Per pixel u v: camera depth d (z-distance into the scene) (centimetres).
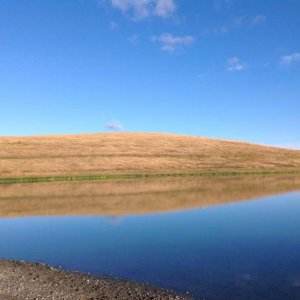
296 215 2839
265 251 1806
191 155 8569
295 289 1278
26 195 4053
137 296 1217
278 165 8125
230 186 4988
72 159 7606
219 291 1260
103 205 3372
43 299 1197
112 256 1722
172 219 2692
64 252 1805
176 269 1512
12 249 1878
